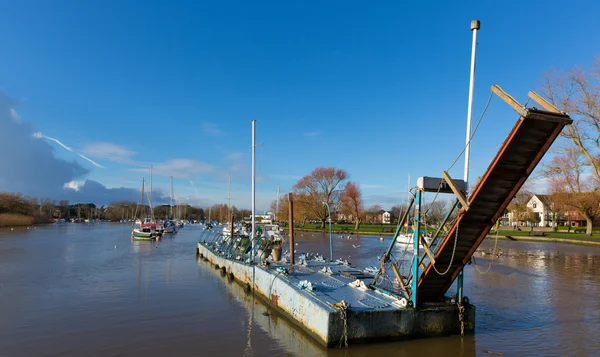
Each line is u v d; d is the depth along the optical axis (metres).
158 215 171.25
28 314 14.38
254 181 23.50
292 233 18.92
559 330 12.48
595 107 40.34
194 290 19.02
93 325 13.00
